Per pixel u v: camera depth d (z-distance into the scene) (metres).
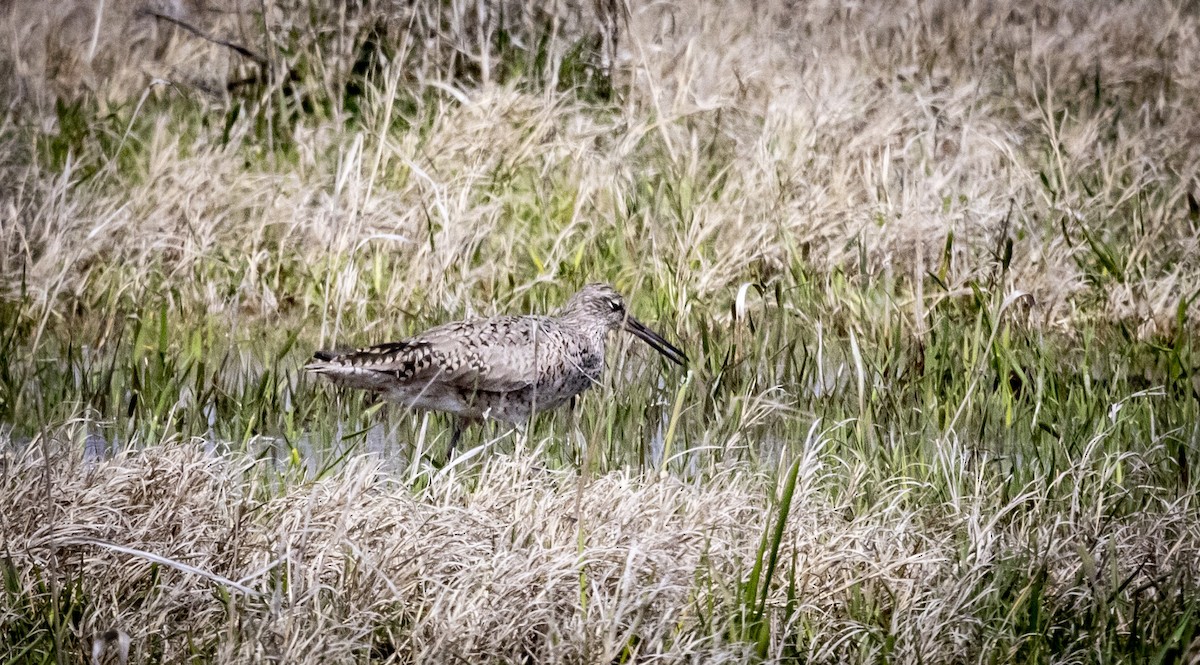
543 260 14.20
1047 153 16.94
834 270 13.74
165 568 7.68
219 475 8.69
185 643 7.29
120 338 12.20
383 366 10.54
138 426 10.51
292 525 8.13
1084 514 8.74
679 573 7.86
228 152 15.52
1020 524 8.92
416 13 17.02
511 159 15.26
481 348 10.75
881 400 11.12
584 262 14.34
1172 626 7.71
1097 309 13.78
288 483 9.25
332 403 11.27
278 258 13.99
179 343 12.46
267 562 7.73
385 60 16.80
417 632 7.23
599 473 9.45
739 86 17.38
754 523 8.54
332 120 16.78
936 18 22.09
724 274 13.87
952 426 10.18
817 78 17.17
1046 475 9.49
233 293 13.63
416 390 10.70
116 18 20.20
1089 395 10.89
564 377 11.20
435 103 16.81
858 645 7.55
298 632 7.05
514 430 10.98
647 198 15.05
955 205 14.75
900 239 14.20
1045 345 12.32
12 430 10.10
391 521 8.20
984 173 15.72
